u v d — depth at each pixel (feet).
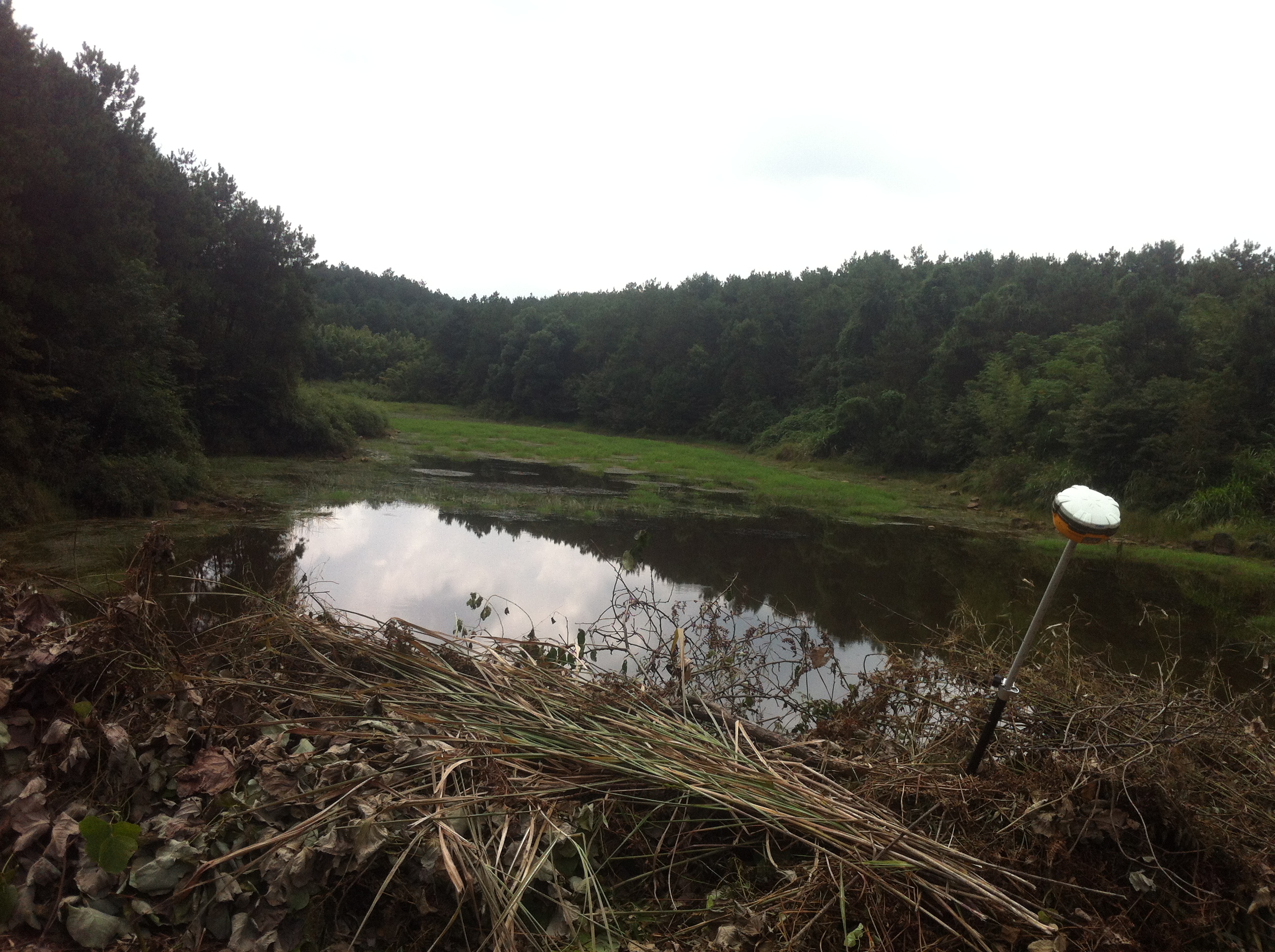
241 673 14.55
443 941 9.32
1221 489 58.08
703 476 90.53
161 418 50.88
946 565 43.32
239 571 30.63
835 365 134.10
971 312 109.91
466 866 9.41
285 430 84.02
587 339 193.77
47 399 42.60
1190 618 33.65
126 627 13.75
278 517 45.29
